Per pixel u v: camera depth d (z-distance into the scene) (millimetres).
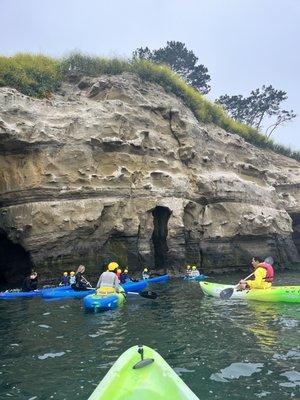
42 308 9891
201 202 18766
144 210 16594
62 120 15734
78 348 6258
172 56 48188
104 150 16312
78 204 15023
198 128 20344
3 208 14656
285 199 23797
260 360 5527
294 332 7031
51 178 14805
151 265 16469
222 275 17500
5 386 4793
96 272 15195
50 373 5180
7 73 16391
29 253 14219
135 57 21531
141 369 3826
